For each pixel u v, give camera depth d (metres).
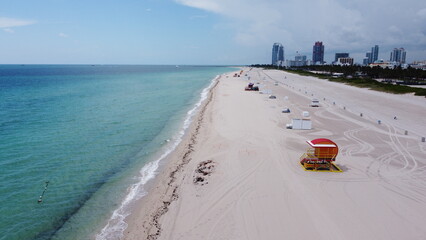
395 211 14.49
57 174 20.34
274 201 15.54
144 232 13.61
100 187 18.50
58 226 14.30
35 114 40.84
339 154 23.17
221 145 25.77
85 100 55.53
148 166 22.00
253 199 15.84
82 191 17.95
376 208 14.77
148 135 30.67
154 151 25.44
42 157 23.56
